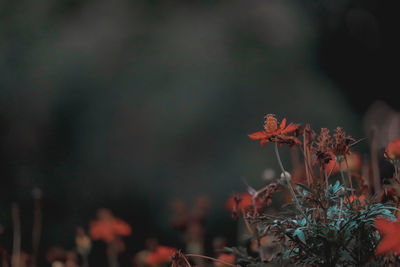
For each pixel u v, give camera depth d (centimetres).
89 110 628
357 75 780
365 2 816
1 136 627
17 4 709
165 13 692
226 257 163
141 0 700
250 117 609
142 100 623
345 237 110
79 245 271
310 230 114
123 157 603
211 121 605
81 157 611
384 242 97
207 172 580
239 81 630
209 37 664
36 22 689
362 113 704
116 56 651
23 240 563
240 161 575
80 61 651
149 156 599
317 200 116
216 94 618
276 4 721
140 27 675
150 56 650
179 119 608
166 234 557
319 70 714
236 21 688
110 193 594
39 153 620
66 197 597
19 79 649
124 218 580
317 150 122
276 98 627
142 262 265
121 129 613
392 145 125
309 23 739
